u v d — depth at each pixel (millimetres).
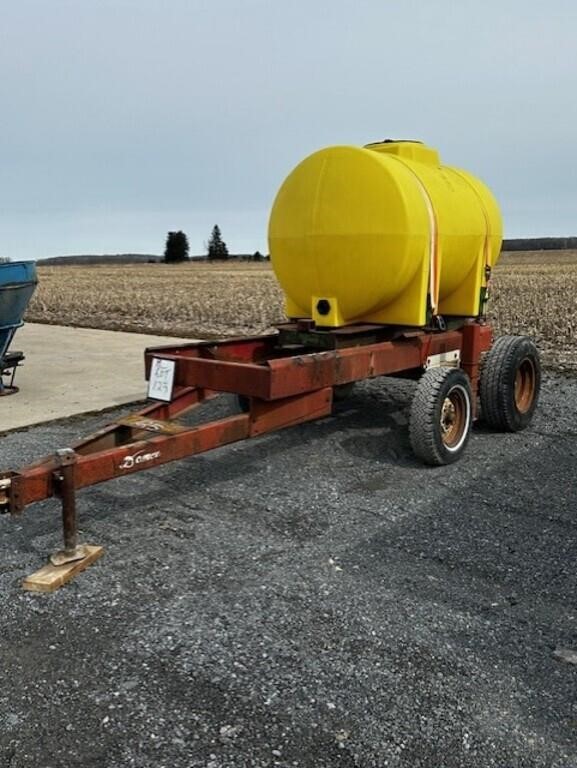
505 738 2662
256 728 2715
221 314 19422
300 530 4547
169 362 4906
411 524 4629
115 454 3980
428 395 5562
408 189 5426
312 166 5688
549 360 10906
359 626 3400
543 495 5152
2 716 2799
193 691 2934
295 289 6020
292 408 4973
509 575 3926
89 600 3676
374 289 5586
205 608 3580
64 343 13234
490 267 6762
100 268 84750
